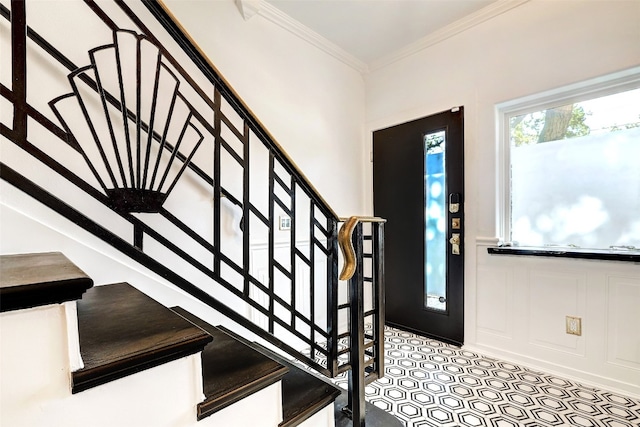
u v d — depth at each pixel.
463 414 1.56
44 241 1.15
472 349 2.29
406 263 2.68
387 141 2.81
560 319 1.92
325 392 1.09
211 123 1.82
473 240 2.27
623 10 1.67
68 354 0.51
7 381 0.46
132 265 1.39
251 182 2.07
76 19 1.33
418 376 1.93
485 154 2.21
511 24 2.06
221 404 0.73
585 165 1.91
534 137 2.11
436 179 2.50
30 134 1.21
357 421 1.30
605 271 1.76
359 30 2.38
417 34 2.44
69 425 0.52
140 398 0.60
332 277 1.31
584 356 1.84
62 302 0.50
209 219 1.78
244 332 1.88
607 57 1.72
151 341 0.65
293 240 1.23
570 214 1.97
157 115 1.60
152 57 1.57
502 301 2.15
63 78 1.29
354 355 1.31
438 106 2.45
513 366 2.04
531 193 2.12
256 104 2.11
